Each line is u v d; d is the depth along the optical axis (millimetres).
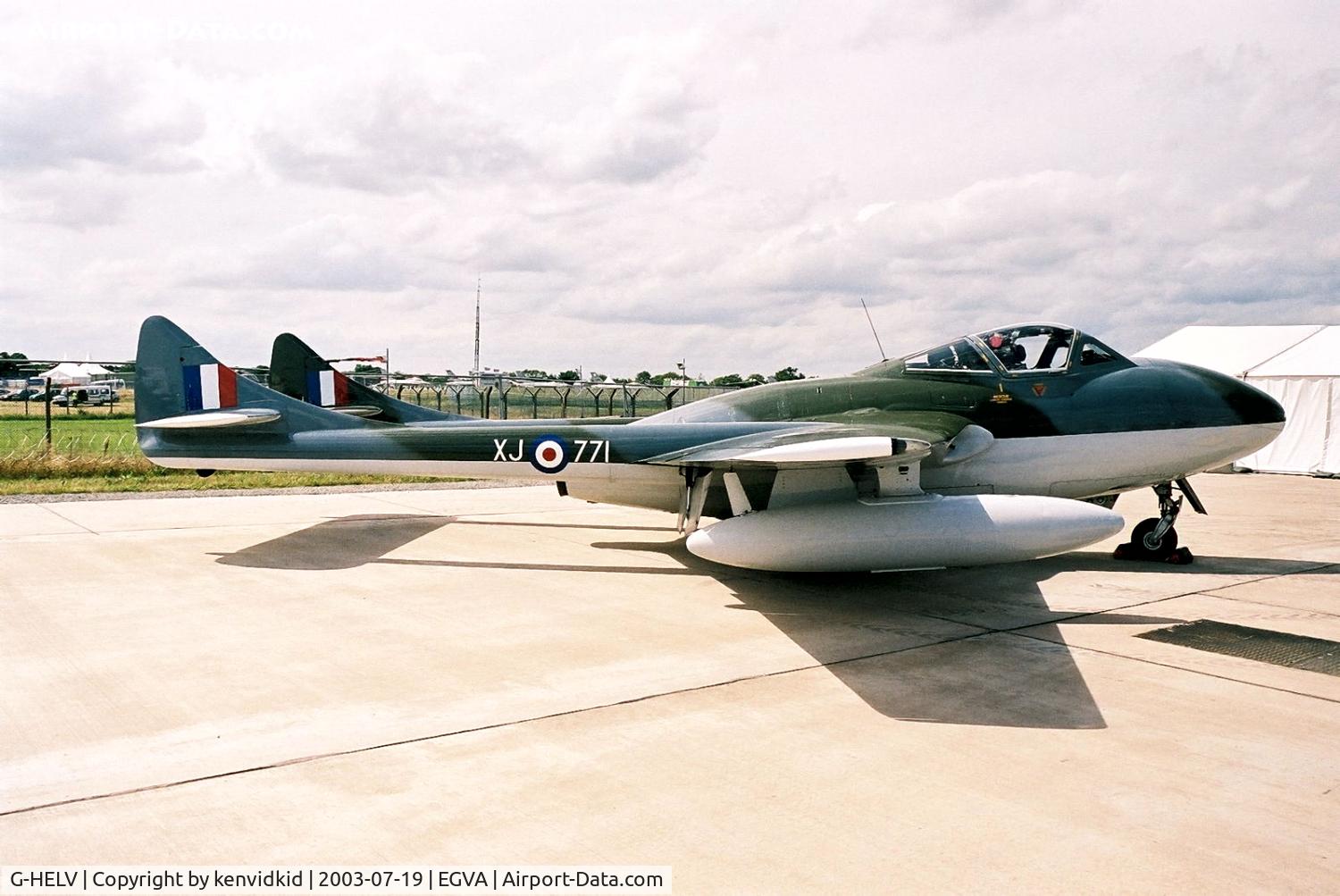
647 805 3760
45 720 4664
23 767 4062
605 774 4074
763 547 7613
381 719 4742
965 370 9453
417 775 4039
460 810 3689
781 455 7000
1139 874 3252
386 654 5977
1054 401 9281
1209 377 9570
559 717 4805
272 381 14172
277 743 4387
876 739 4543
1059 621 7102
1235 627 6914
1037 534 7559
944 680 5551
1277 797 3910
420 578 8555
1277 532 12164
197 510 12812
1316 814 3750
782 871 3238
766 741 4504
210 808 3689
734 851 3377
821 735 4586
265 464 9938
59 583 7973
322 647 6129
